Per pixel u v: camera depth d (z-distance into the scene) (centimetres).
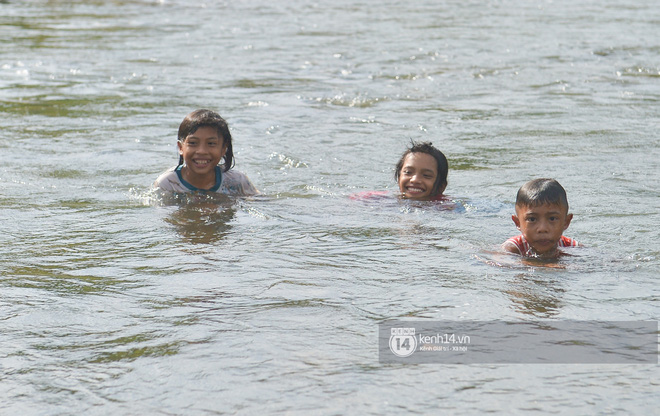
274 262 980
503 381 637
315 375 650
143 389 632
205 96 2391
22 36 3738
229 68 2906
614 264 993
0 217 1204
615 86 2598
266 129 1953
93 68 2888
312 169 1598
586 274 945
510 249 1055
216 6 5269
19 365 679
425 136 1900
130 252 1027
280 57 3159
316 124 2023
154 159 1653
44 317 791
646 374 649
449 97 2419
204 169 1391
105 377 655
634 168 1567
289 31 3994
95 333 748
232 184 1428
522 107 2264
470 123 2050
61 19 4456
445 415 583
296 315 789
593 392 617
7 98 2350
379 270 950
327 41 3625
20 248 1044
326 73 2819
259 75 2764
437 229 1173
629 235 1134
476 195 1406
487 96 2430
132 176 1509
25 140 1820
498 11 4906
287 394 618
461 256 1023
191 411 596
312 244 1074
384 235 1131
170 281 904
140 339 732
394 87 2577
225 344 716
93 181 1465
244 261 984
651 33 3831
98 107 2225
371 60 3092
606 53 3250
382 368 662
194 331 748
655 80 2702
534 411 588
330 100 2355
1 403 614
